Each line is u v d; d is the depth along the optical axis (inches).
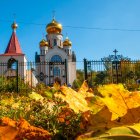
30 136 35.0
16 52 2223.2
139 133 25.8
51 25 2588.6
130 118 32.4
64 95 55.1
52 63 1175.0
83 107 53.6
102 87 36.4
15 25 2311.8
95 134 26.7
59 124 50.0
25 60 2116.1
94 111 36.2
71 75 2502.5
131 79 971.3
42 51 2534.5
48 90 91.4
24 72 1888.5
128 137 25.4
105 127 28.8
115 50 1073.5
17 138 34.2
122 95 35.1
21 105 112.6
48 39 2593.5
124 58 1084.5
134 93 35.6
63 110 52.9
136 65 1039.6
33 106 89.6
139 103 34.6
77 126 43.8
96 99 36.1
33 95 90.5
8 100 144.6
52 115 66.6
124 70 1021.8
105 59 1017.5
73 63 2536.9
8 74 1886.1
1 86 850.1
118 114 33.9
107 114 33.6
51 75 2434.8
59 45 2583.7
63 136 43.8
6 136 28.1
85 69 973.2
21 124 35.0
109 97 35.3
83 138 26.5
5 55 2053.4
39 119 65.1
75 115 46.8
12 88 864.3
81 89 61.5
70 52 2605.8
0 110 124.3
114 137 25.5
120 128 27.1
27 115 85.6
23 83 913.5
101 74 973.2
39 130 36.4
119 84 36.5
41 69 2426.2
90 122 34.3
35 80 1690.5
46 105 84.4
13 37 2301.9
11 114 110.9
